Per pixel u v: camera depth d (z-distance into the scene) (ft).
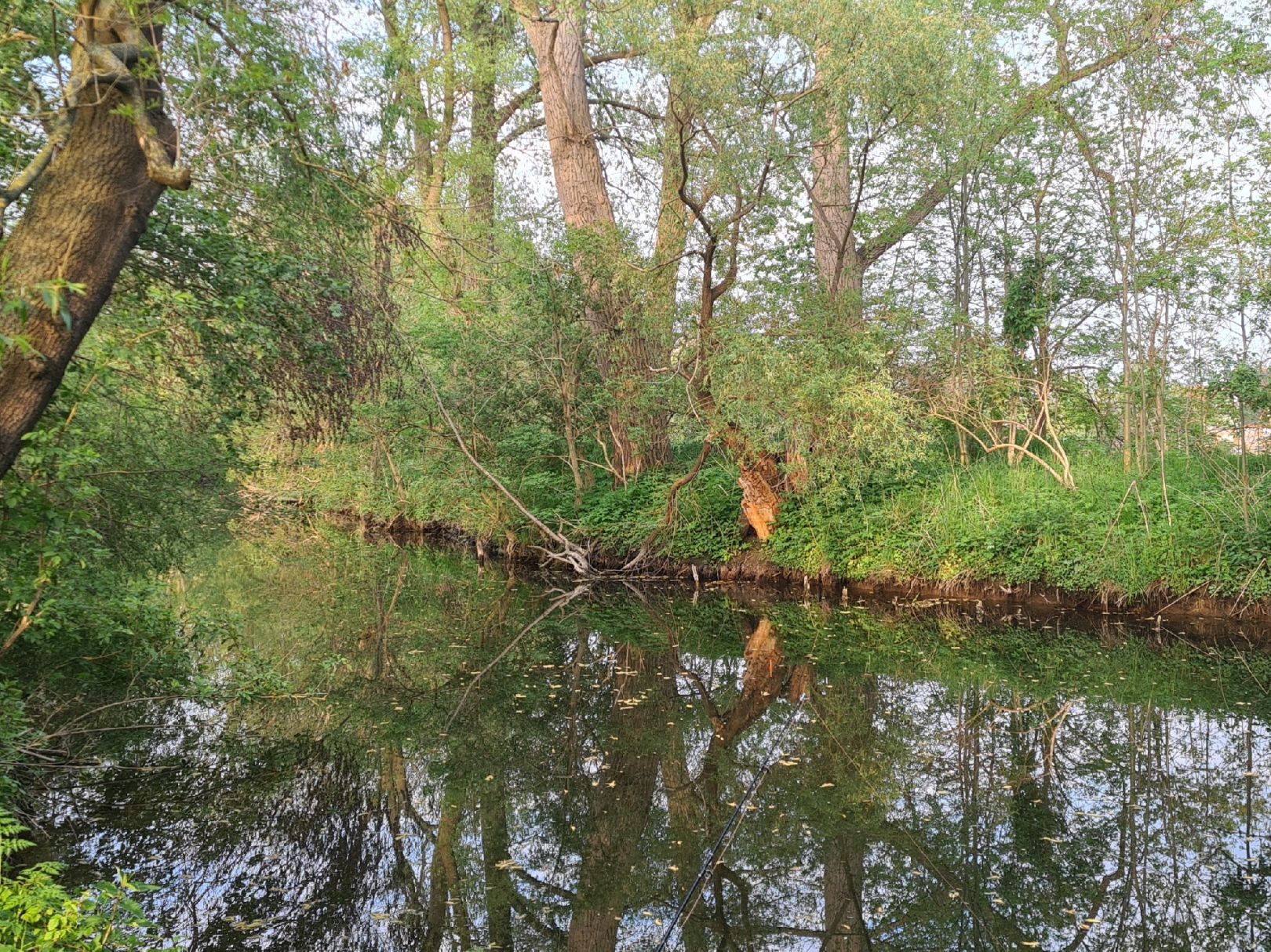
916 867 18.04
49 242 13.53
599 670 33.65
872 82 35.35
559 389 52.21
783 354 37.68
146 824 19.29
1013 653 34.37
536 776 22.98
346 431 26.96
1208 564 37.01
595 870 18.17
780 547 47.55
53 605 20.04
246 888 16.90
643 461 55.83
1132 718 26.61
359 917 16.07
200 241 20.30
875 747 24.93
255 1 18.60
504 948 15.21
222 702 27.25
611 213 55.11
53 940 10.66
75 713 23.38
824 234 47.09
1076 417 51.37
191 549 29.43
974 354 46.03
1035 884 17.20
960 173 43.75
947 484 45.62
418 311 50.11
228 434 24.21
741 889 17.39
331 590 49.37
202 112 18.62
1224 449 42.47
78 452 16.43
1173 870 17.51
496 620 42.50
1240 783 21.58
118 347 17.02
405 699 29.50
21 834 18.17
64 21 16.65
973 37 39.78
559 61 54.70
